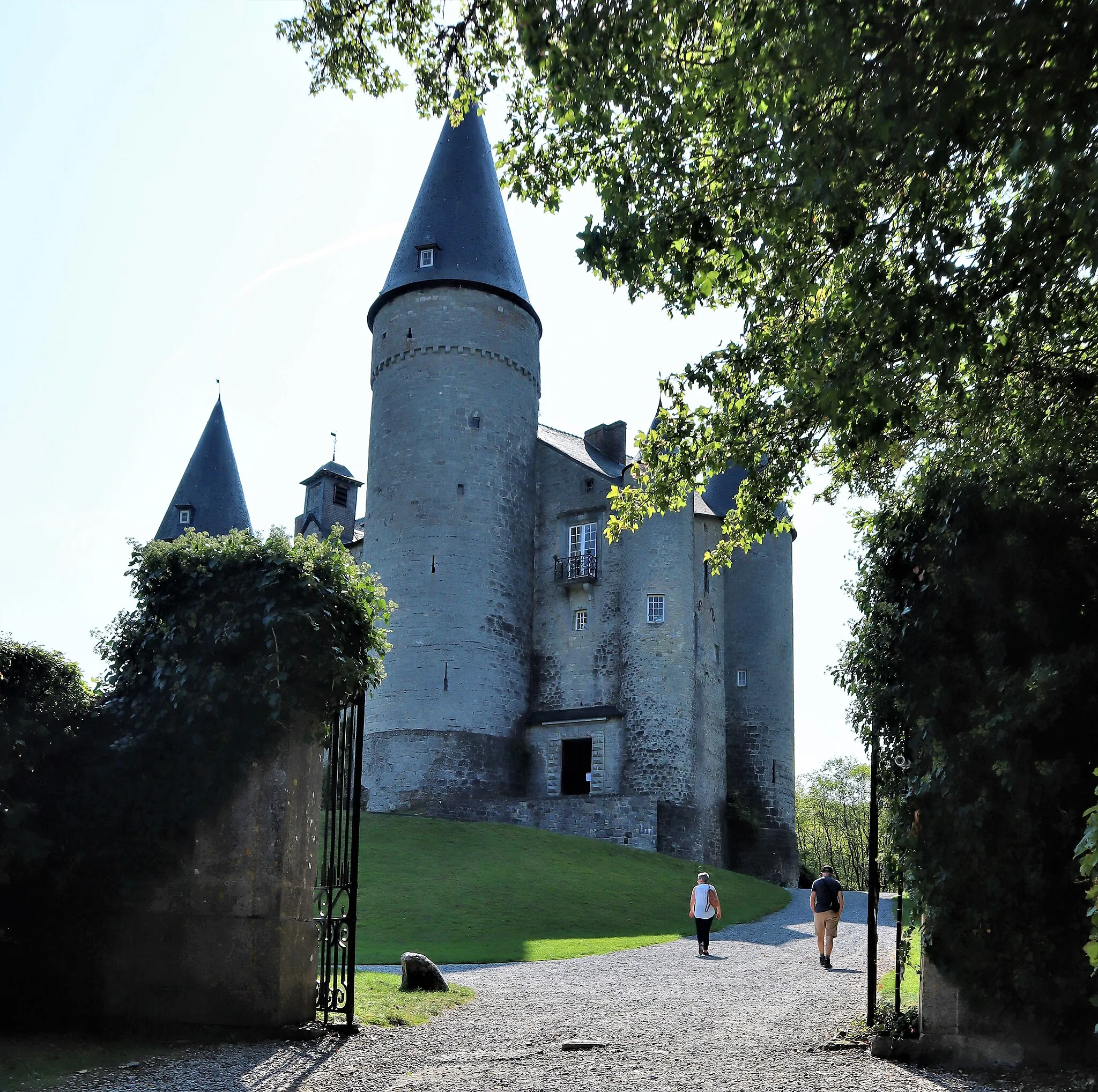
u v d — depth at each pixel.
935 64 7.50
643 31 8.17
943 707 8.69
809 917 25.42
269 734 9.64
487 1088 7.61
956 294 8.37
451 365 40.56
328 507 53.88
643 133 8.84
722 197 9.37
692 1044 9.31
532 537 42.31
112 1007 9.36
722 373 11.70
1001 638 8.54
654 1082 7.79
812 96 7.73
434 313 40.94
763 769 42.34
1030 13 6.99
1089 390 9.91
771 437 11.77
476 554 39.50
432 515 39.44
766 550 44.28
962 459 9.55
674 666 37.94
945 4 7.16
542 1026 10.23
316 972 9.91
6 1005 9.27
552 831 35.62
